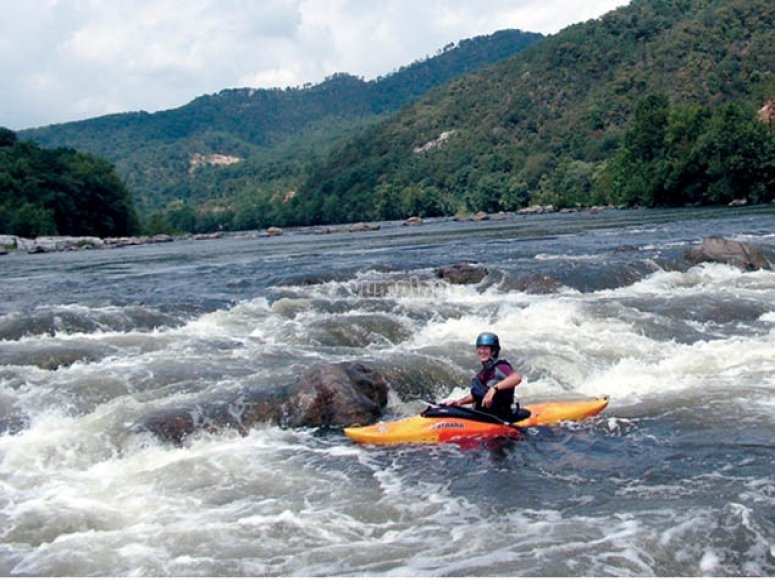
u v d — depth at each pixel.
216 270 28.27
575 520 7.13
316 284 22.03
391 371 12.13
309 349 14.01
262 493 8.19
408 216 125.56
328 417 10.56
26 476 8.91
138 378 12.04
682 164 66.62
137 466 9.16
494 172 130.38
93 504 8.01
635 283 19.89
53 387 11.64
